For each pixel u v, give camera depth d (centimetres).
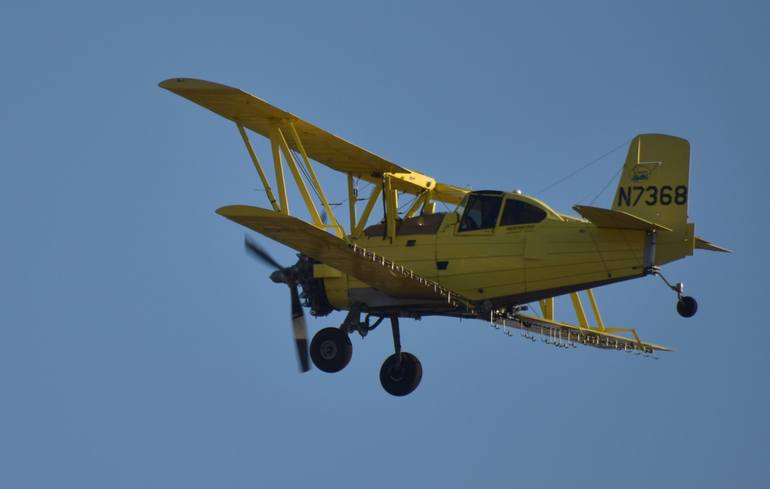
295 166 7581
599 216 7062
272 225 6569
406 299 7700
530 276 7469
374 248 7850
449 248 7631
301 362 7912
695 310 7300
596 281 7388
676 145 7362
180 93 7181
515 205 7569
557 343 7981
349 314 7850
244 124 7794
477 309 7606
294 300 7956
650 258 7269
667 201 7344
